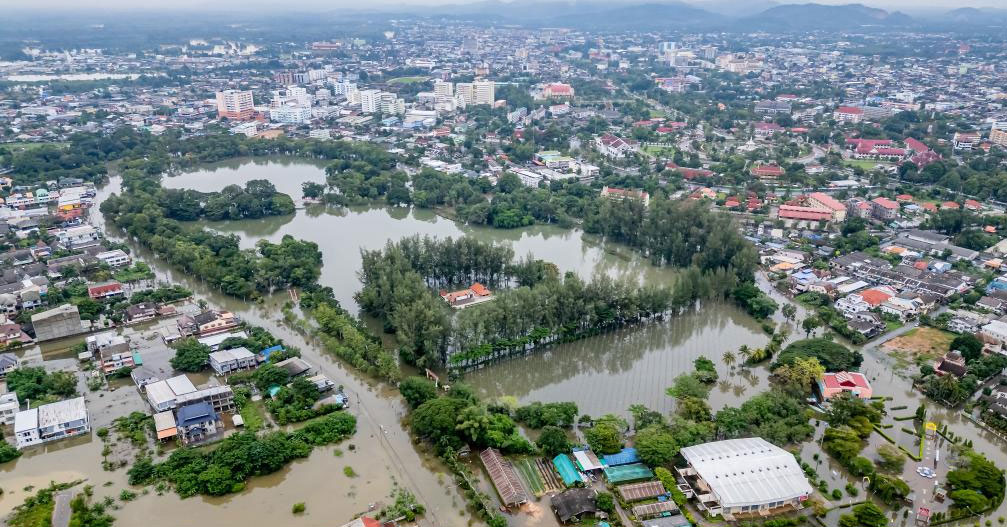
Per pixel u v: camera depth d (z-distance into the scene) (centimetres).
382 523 17150
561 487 18588
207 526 17062
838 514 17700
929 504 18000
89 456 19875
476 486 18638
